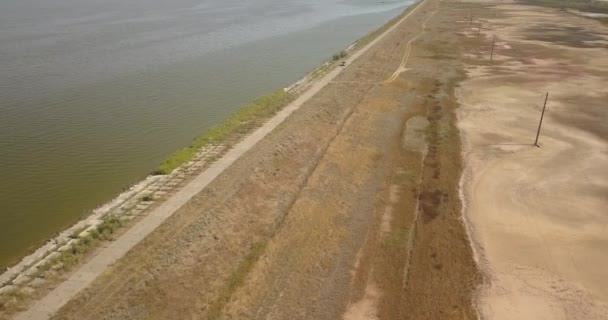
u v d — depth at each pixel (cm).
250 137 2406
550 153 2334
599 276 1499
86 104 3112
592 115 2855
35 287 1333
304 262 1555
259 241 1628
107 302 1287
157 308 1301
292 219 1783
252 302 1375
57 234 1609
